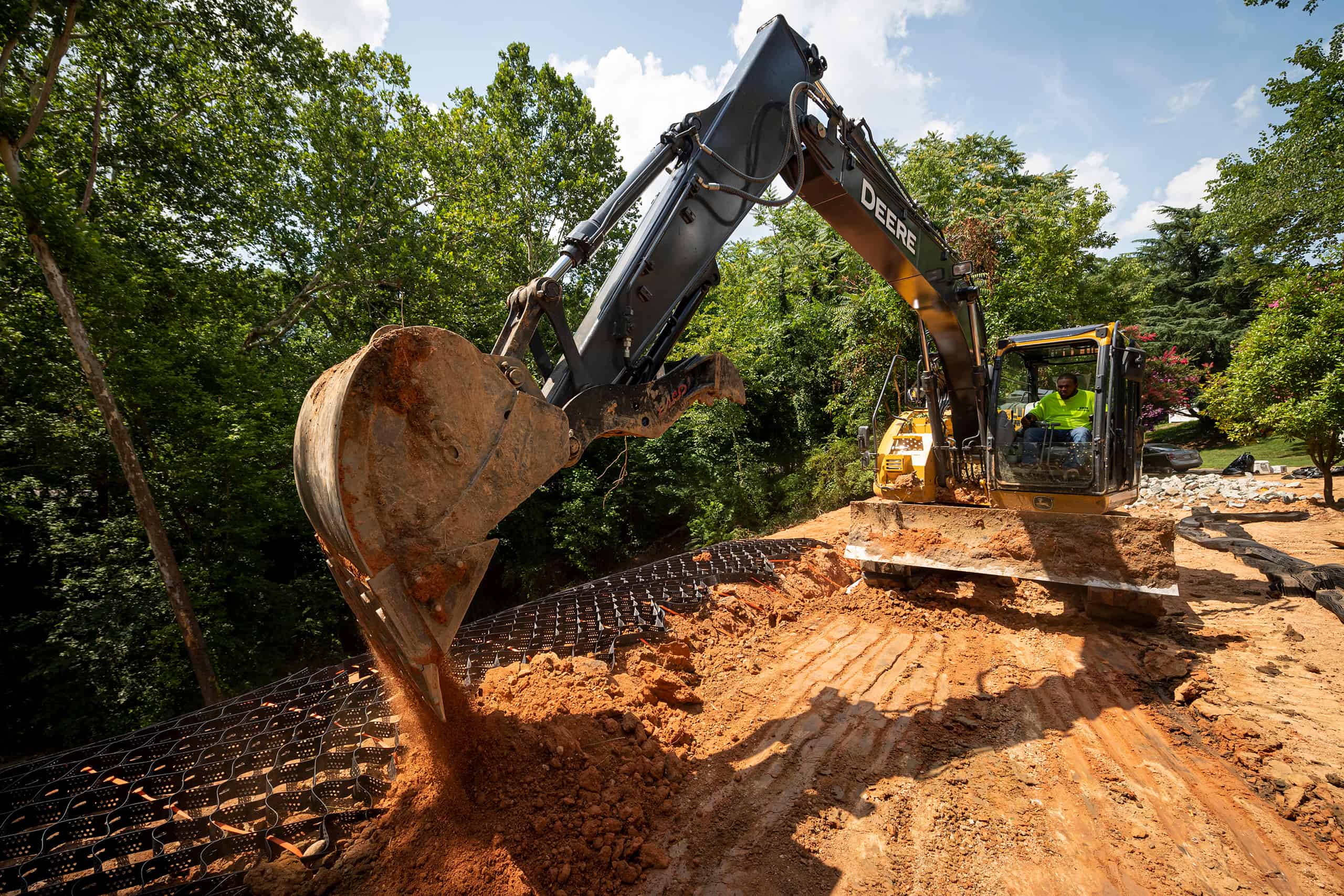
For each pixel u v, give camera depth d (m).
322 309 16.81
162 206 14.38
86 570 10.54
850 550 7.02
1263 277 19.78
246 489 11.70
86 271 10.00
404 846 2.91
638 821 3.12
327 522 2.15
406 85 17.81
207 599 10.87
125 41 12.12
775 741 4.05
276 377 13.78
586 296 19.98
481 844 2.85
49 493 10.94
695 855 2.99
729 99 4.03
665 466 19.83
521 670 4.50
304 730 3.79
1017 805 3.37
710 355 3.68
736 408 18.73
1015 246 17.23
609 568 20.08
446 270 16.56
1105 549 5.69
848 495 17.30
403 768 3.45
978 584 7.11
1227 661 5.11
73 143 12.94
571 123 21.17
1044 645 5.61
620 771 3.43
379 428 1.99
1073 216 16.53
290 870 2.79
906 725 4.25
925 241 5.96
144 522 9.75
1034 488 6.31
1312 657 5.16
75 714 10.11
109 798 3.20
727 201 3.95
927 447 6.93
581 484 18.27
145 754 3.63
